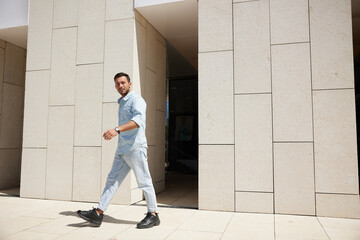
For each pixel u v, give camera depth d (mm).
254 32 4090
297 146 3850
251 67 4066
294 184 3838
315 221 3502
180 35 6004
